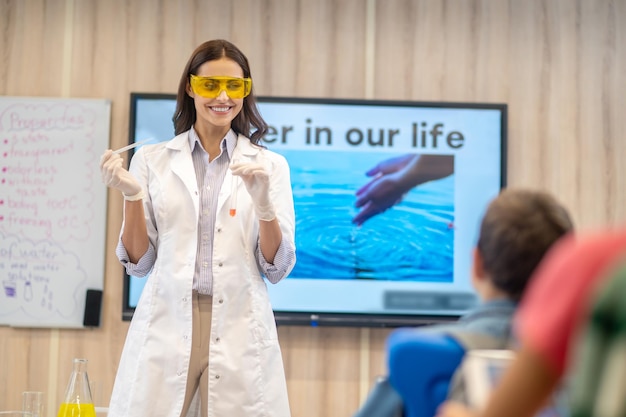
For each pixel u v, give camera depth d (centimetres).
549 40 438
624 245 82
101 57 423
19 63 421
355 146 421
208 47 267
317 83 428
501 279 134
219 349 249
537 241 132
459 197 423
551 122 435
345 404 417
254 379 251
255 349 253
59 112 417
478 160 425
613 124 437
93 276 413
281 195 268
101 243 414
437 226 421
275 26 428
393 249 419
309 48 429
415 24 433
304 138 419
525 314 87
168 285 253
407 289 418
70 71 423
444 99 432
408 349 127
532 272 132
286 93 427
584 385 74
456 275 420
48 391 412
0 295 410
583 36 439
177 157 266
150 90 423
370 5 432
